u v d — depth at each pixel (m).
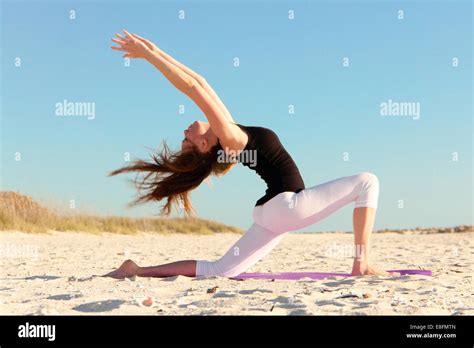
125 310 3.95
